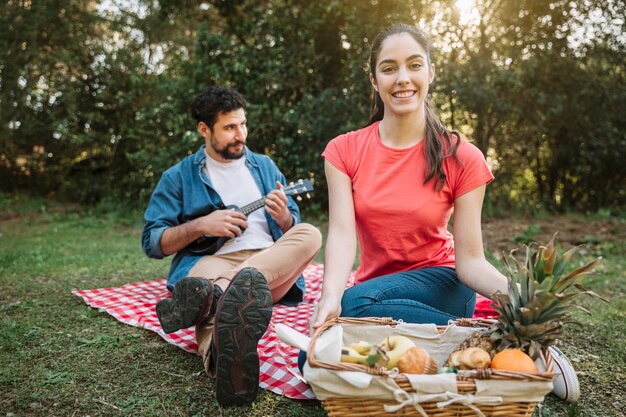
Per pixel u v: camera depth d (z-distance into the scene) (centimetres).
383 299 219
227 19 921
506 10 769
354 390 158
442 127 238
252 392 212
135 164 948
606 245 584
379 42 234
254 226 323
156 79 977
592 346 282
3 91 996
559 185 891
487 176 229
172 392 226
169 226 316
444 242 245
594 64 796
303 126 801
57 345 278
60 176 1063
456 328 198
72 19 1020
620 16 771
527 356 168
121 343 281
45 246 620
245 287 204
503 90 786
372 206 233
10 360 259
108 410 212
